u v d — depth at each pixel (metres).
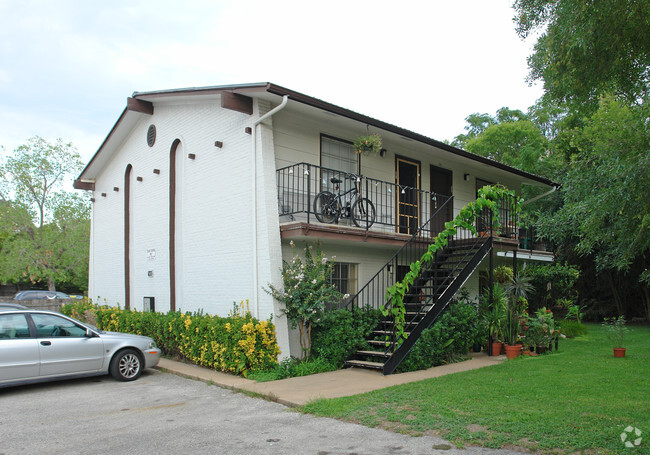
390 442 5.42
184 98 12.25
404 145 13.94
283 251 10.55
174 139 13.23
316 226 9.87
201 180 12.14
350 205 11.40
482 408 6.50
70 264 27.31
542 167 24.31
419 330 10.23
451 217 14.92
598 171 10.66
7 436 6.15
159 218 13.72
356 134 12.78
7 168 25.58
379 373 9.48
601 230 10.32
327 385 8.41
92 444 5.77
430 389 7.76
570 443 5.04
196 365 10.80
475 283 16.17
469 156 14.55
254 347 9.34
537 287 19.31
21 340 8.52
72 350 9.00
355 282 12.37
